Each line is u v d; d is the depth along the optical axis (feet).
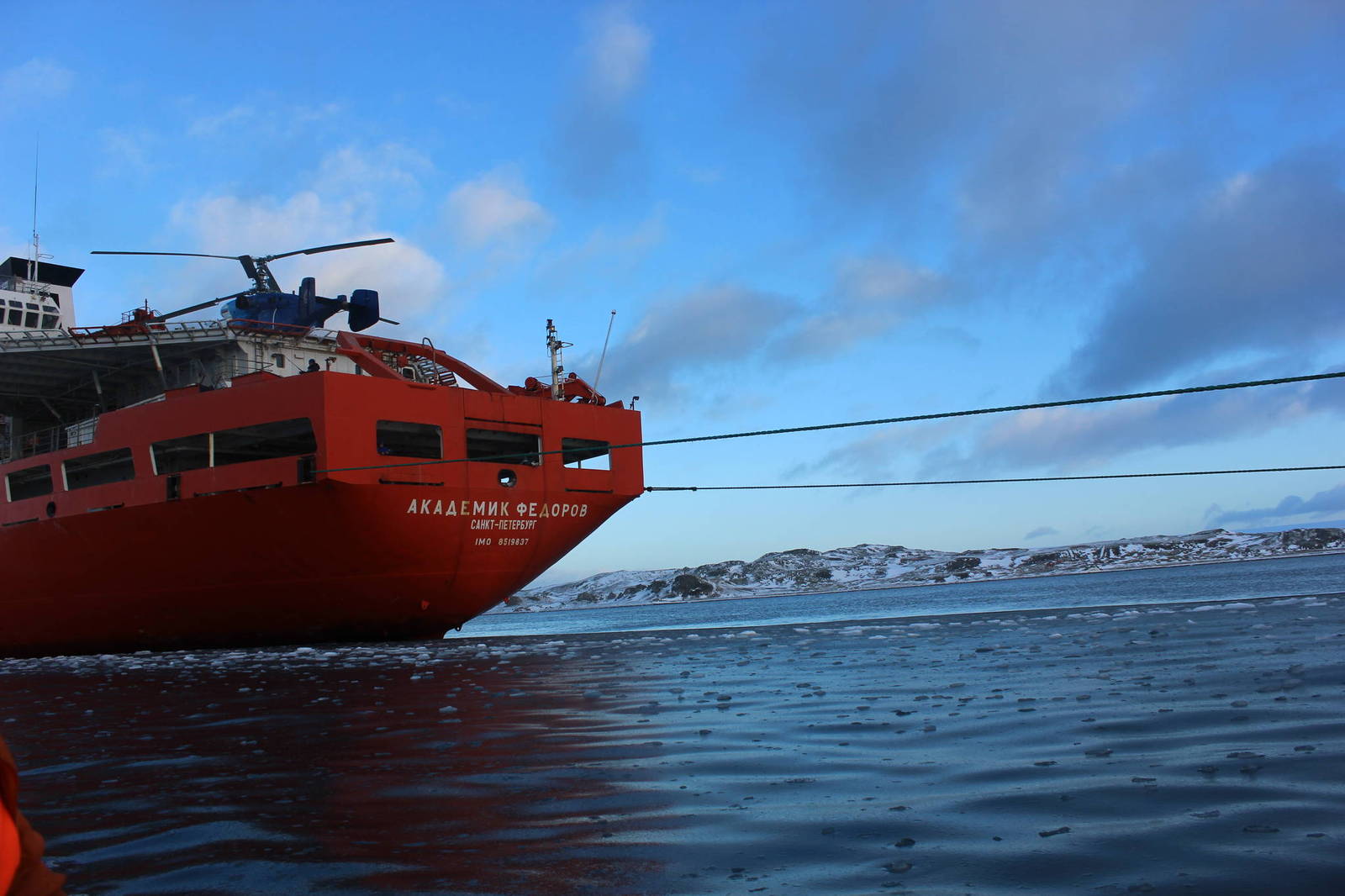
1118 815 16.06
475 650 74.64
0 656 111.45
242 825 19.10
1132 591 208.64
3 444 127.75
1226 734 22.48
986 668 41.47
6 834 6.13
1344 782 17.24
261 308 103.55
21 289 133.49
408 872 15.10
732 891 13.39
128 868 16.38
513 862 15.39
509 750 26.50
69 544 94.99
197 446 91.20
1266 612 65.72
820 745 24.67
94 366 104.94
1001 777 19.53
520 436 91.66
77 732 36.29
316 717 36.68
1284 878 12.42
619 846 16.02
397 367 106.73
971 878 13.32
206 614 91.30
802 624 104.12
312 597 86.33
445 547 86.28
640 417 101.14
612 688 41.73
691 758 23.62
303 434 92.07
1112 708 27.63
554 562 97.66
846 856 14.74
